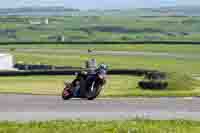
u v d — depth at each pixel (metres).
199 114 66.75
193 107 73.62
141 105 75.50
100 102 79.88
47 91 120.31
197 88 161.88
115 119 60.09
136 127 51.88
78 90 84.00
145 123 55.25
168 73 178.75
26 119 60.25
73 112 67.12
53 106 73.50
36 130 49.94
